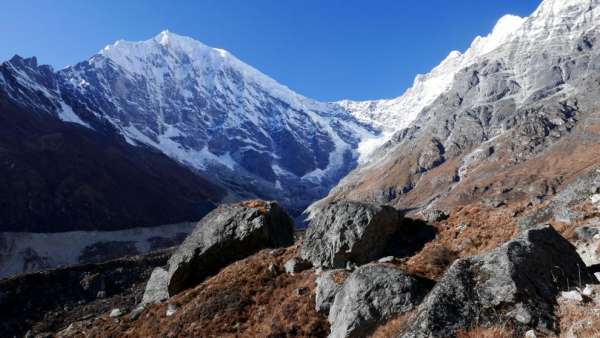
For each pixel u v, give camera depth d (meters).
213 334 27.16
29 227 163.38
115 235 181.12
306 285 28.05
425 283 21.95
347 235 30.11
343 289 22.25
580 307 14.66
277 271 31.00
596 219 22.83
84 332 36.06
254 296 29.31
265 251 34.47
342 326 20.27
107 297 72.44
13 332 62.66
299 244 33.28
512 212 29.34
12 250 149.62
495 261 16.20
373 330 19.47
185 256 37.28
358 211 31.02
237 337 26.22
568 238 22.55
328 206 32.88
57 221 173.38
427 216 34.41
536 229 17.61
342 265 29.34
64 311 66.94
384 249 30.70
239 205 40.72
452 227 31.02
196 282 36.97
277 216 40.94
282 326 25.11
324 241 30.78
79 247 165.12
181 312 30.56
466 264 16.67
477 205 33.34
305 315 25.20
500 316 14.80
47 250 156.00
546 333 14.11
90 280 75.75
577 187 25.95
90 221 182.38
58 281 74.25
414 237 31.50
